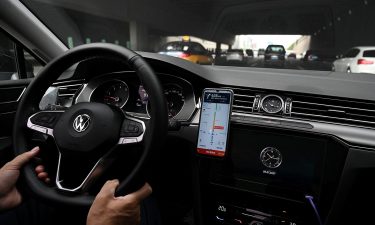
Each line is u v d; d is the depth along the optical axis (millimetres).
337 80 1372
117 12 20625
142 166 852
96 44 977
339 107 1297
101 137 895
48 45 1702
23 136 1004
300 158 1304
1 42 1722
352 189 1182
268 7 31594
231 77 1478
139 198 776
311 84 1359
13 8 1543
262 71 1680
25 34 1634
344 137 1205
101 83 1605
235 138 1398
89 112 930
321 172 1271
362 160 1158
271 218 1393
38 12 1655
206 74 1485
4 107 1553
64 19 1868
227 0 29391
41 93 1062
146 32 25219
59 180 909
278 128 1308
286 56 16078
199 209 1519
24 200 982
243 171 1404
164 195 1919
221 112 1315
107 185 779
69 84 1595
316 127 1271
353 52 10375
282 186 1348
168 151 1602
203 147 1327
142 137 896
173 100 1546
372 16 23547
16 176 913
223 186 1438
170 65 1451
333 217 1229
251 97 1429
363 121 1243
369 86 1293
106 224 709
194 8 30391
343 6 27109
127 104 1599
